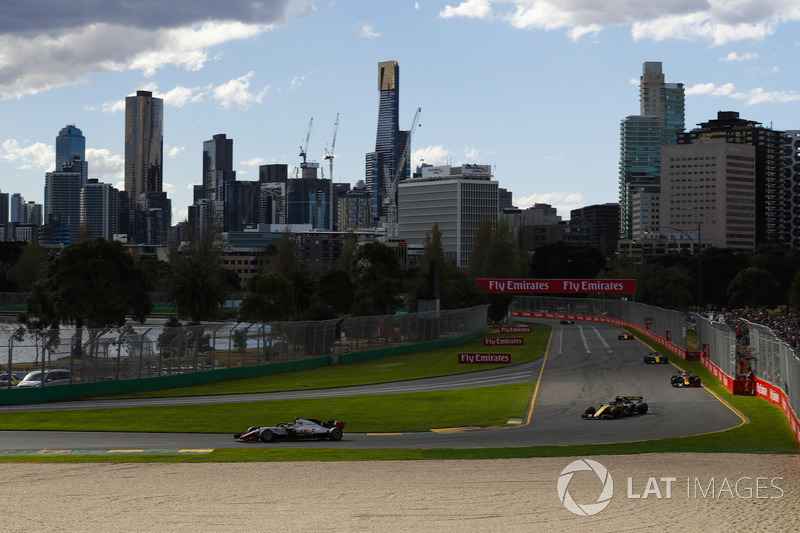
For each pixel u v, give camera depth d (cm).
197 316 11194
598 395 5966
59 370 6119
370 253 14925
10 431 4316
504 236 19025
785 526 2339
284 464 3209
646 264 18550
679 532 2281
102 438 4059
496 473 3014
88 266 10606
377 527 2291
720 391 6091
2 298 18975
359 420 4828
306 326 8625
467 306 15012
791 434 4097
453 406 5472
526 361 8869
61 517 2384
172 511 2453
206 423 4638
